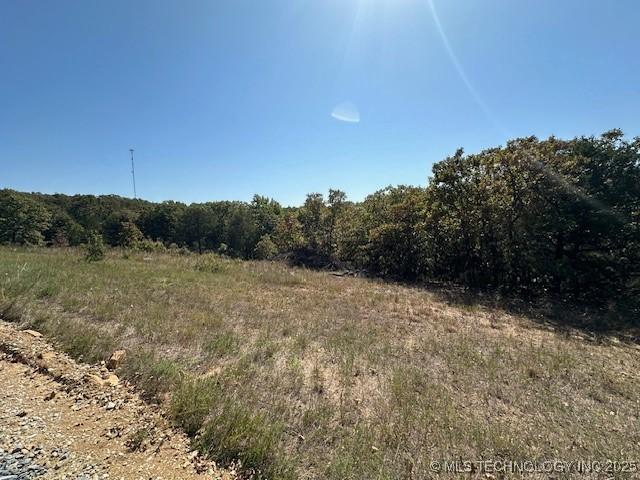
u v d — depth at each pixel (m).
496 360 6.00
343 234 22.53
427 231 17.86
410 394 4.45
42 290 7.77
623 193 13.01
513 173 14.37
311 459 3.12
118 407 3.69
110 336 5.59
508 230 15.05
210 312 7.71
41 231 44.59
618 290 13.24
